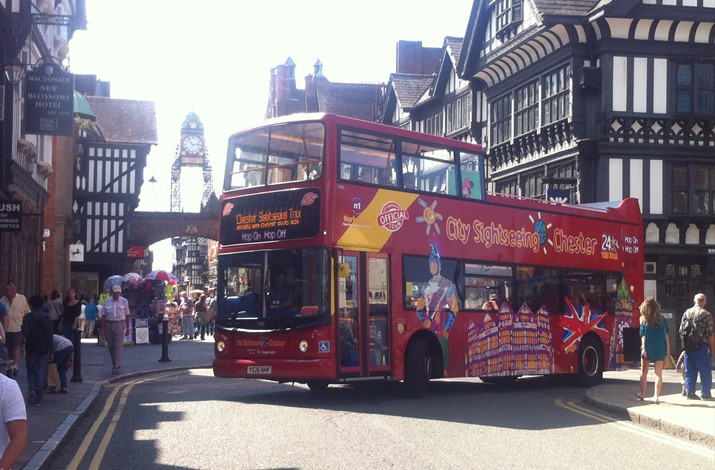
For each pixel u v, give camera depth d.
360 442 11.07
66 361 16.20
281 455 10.13
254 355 15.41
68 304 22.31
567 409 15.39
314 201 15.11
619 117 31.16
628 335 20.92
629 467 9.84
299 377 14.91
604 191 30.88
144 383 19.41
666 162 31.31
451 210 17.39
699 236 31.48
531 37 33.09
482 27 38.03
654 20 31.11
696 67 31.69
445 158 17.47
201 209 69.25
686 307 31.62
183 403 15.18
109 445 10.84
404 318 16.12
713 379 22.45
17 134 27.66
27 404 14.34
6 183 24.36
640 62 31.34
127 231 58.16
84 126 53.31
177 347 34.59
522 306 18.89
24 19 23.92
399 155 16.41
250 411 14.08
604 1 31.33
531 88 35.00
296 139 15.57
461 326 17.34
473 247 17.81
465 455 10.30
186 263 147.38
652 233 31.20
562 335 19.89
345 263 14.91
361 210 15.52
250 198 15.97
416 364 16.30
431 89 45.50
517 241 18.97
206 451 10.40
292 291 15.18
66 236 45.69
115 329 21.02
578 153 31.30
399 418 13.41
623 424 13.52
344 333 15.02
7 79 24.61
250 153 16.16
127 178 58.19
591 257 21.05
